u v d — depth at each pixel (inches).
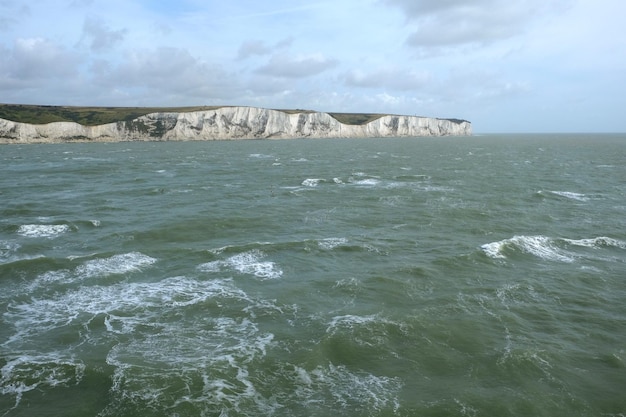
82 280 957.2
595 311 839.7
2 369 636.7
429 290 927.7
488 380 625.9
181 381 611.8
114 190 2102.6
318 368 646.5
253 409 559.2
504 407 567.5
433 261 1093.8
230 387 600.7
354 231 1375.5
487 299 884.6
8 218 1519.4
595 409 567.5
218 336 735.1
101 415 550.6
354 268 1053.2
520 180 2431.1
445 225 1441.9
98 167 3051.2
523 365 658.2
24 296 878.4
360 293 911.0
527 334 753.0
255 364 653.9
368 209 1676.9
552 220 1501.0
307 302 868.0
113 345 703.7
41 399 578.9
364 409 558.6
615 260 1107.3
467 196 1932.8
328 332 745.6
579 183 2319.1
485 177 2559.1
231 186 2237.9
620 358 678.5
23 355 673.0
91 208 1691.7
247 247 1187.3
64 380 615.8
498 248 1171.3
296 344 711.1
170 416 547.2
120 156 3946.9
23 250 1160.8
